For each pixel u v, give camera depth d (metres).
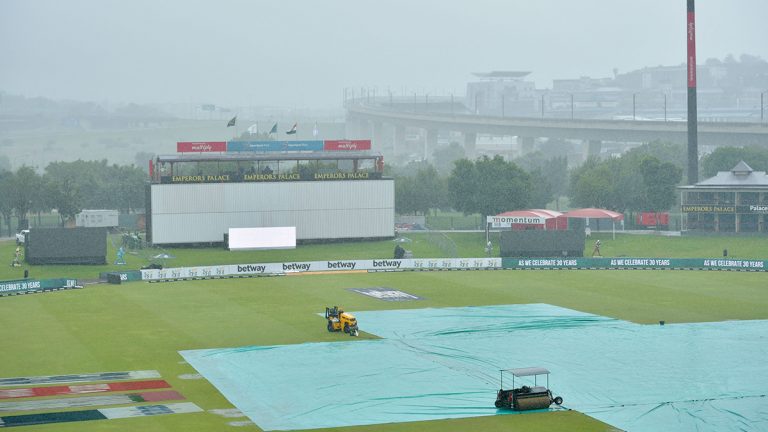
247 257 185.62
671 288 150.25
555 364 100.31
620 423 79.88
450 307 133.38
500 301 138.25
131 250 194.25
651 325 120.56
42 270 169.50
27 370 95.94
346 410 83.31
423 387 91.19
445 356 103.75
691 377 94.88
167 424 78.00
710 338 112.62
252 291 147.62
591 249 198.12
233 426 78.06
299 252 192.50
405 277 163.50
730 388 91.00
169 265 176.00
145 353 103.94
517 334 115.06
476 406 84.81
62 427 76.69
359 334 114.94
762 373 96.44
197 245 198.88
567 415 82.12
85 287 152.38
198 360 101.12
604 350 106.38
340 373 96.31
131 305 134.50
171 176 197.50
